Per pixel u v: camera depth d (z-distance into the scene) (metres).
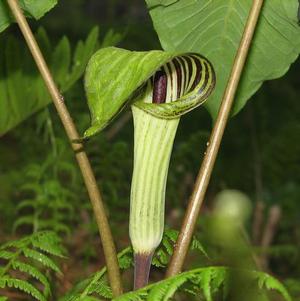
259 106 1.02
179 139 1.11
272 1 0.43
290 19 0.43
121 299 0.33
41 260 0.44
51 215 0.77
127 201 0.76
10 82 0.55
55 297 0.56
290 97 1.23
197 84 0.36
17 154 1.07
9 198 0.85
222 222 0.36
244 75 0.43
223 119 0.38
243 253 0.41
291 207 0.93
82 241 0.77
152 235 0.37
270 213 0.85
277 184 0.98
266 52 0.43
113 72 0.34
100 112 0.33
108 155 0.74
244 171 1.01
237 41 0.42
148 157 0.36
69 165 0.71
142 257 0.37
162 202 0.37
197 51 0.42
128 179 0.85
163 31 0.42
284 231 0.91
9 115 0.57
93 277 0.41
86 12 2.12
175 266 0.37
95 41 0.57
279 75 0.43
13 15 0.38
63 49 0.57
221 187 0.99
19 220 0.66
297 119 1.19
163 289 0.31
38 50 0.37
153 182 0.36
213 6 0.42
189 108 0.36
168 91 0.37
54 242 0.45
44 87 0.57
